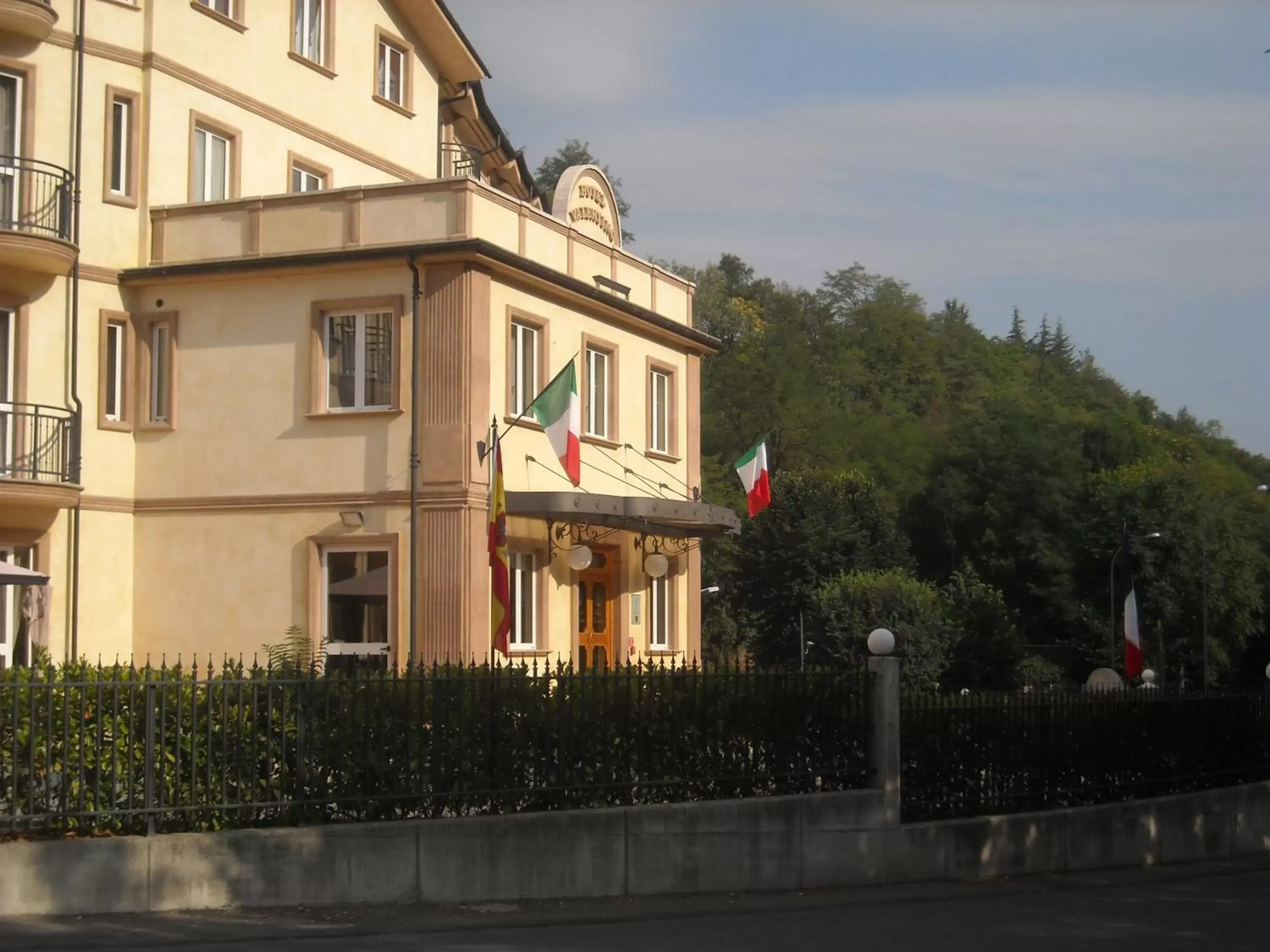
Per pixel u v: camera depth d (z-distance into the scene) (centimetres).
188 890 1143
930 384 10194
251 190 2506
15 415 2072
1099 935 1133
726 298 9069
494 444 2175
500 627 1984
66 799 1141
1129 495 6800
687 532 2572
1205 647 5756
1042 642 7131
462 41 2962
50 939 1027
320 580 2191
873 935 1117
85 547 2212
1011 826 1508
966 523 7619
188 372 2270
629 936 1101
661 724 1356
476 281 2145
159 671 1210
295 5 2627
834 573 6034
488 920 1151
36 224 2172
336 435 2189
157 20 2331
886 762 1443
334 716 1235
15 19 2123
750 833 1345
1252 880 1519
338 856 1189
